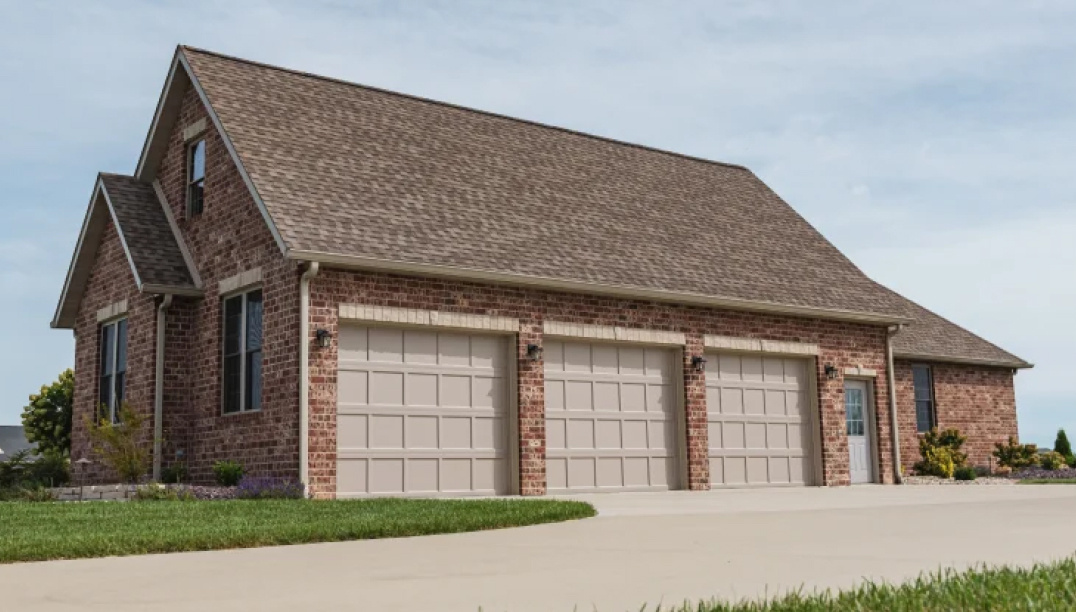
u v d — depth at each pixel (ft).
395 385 57.72
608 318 66.13
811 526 35.83
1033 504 46.96
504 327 61.36
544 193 72.74
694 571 23.56
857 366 80.18
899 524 36.32
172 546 29.58
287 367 55.01
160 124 68.90
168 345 63.67
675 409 69.87
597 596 19.88
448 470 59.11
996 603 17.47
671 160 90.17
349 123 68.59
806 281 79.46
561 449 64.03
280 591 20.86
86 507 42.42
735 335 72.59
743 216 85.97
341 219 57.47
